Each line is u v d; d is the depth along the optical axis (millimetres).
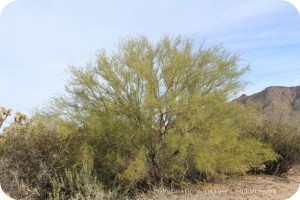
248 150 10953
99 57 10633
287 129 12953
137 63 10305
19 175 9789
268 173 12883
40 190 9773
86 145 10156
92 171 10172
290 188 10859
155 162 10562
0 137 11188
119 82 10469
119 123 10328
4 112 12508
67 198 9492
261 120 13086
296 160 12680
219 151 10898
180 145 10102
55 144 10102
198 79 10570
